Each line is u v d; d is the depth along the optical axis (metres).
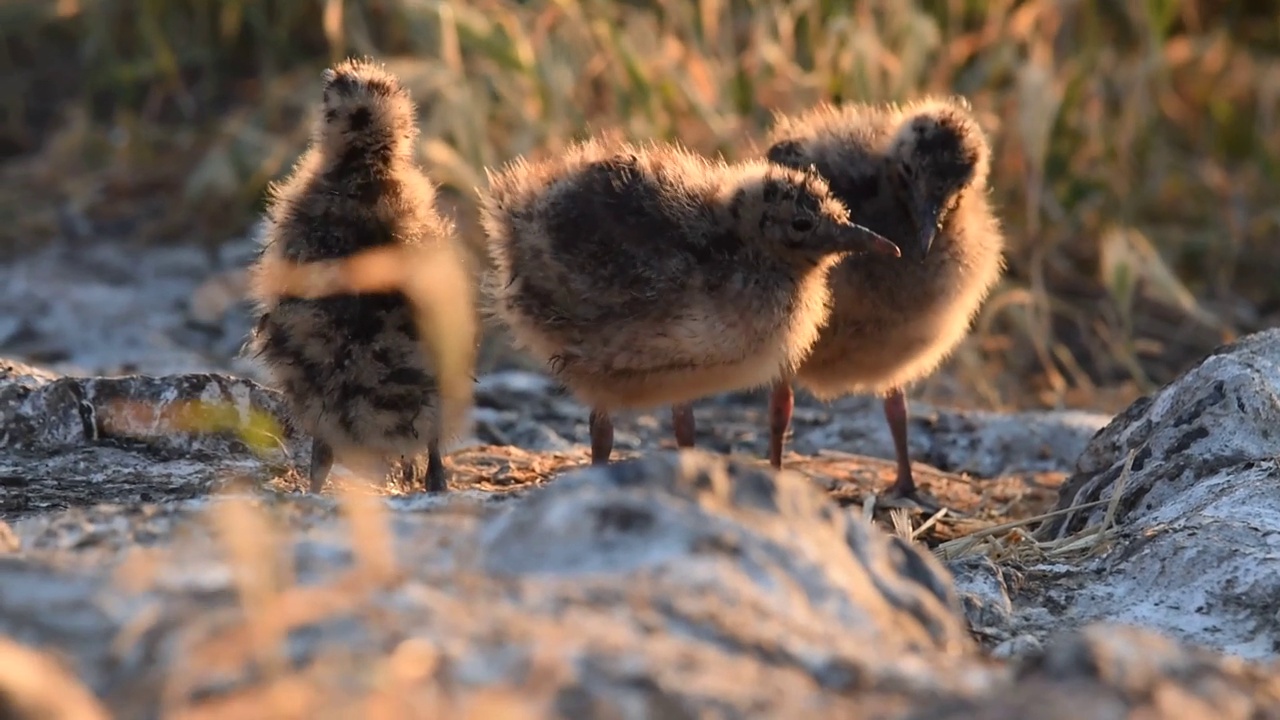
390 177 9.77
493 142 20.75
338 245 9.54
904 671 5.73
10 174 22.53
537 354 10.87
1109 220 21.22
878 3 21.39
